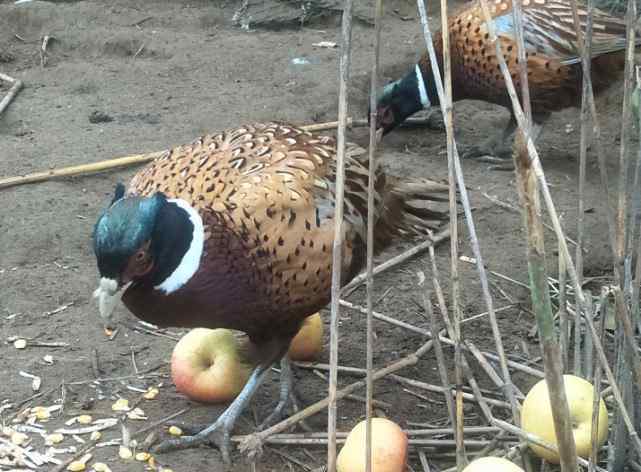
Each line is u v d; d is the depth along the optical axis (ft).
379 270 5.06
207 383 4.10
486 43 6.02
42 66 7.70
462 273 5.11
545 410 3.53
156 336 4.58
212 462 3.91
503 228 5.51
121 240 3.50
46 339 4.53
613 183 6.02
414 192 4.33
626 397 3.53
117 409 4.13
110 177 5.84
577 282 3.09
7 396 4.17
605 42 5.92
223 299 3.73
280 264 3.77
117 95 7.02
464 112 7.17
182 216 3.63
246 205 3.72
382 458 3.56
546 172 6.19
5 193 5.60
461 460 3.40
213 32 8.52
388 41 8.13
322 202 3.87
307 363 4.46
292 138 3.99
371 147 3.09
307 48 7.98
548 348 3.04
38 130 6.43
